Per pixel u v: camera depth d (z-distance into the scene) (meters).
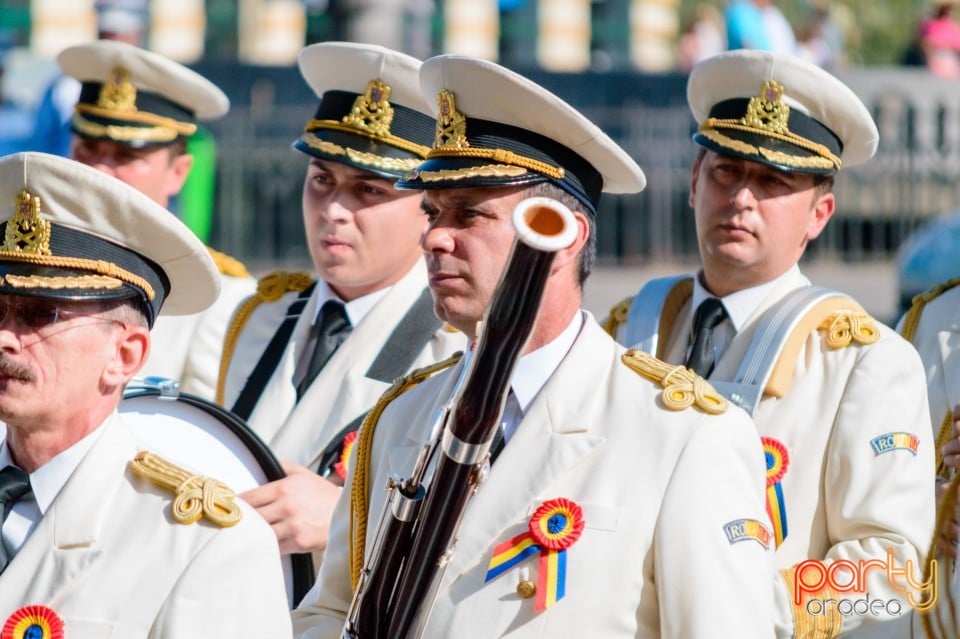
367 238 19.25
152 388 16.14
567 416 13.77
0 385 12.55
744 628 12.87
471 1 62.66
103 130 23.56
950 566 14.25
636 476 13.41
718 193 17.95
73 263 12.78
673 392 13.80
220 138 48.69
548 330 14.04
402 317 19.55
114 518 12.75
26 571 12.54
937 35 56.06
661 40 67.50
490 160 13.72
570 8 65.31
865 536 16.33
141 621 12.34
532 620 13.09
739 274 17.95
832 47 62.22
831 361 17.19
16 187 12.80
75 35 61.94
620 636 13.04
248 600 12.52
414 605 12.61
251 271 48.38
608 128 50.53
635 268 49.91
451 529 12.32
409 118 19.36
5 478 12.84
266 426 19.59
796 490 16.72
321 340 19.81
